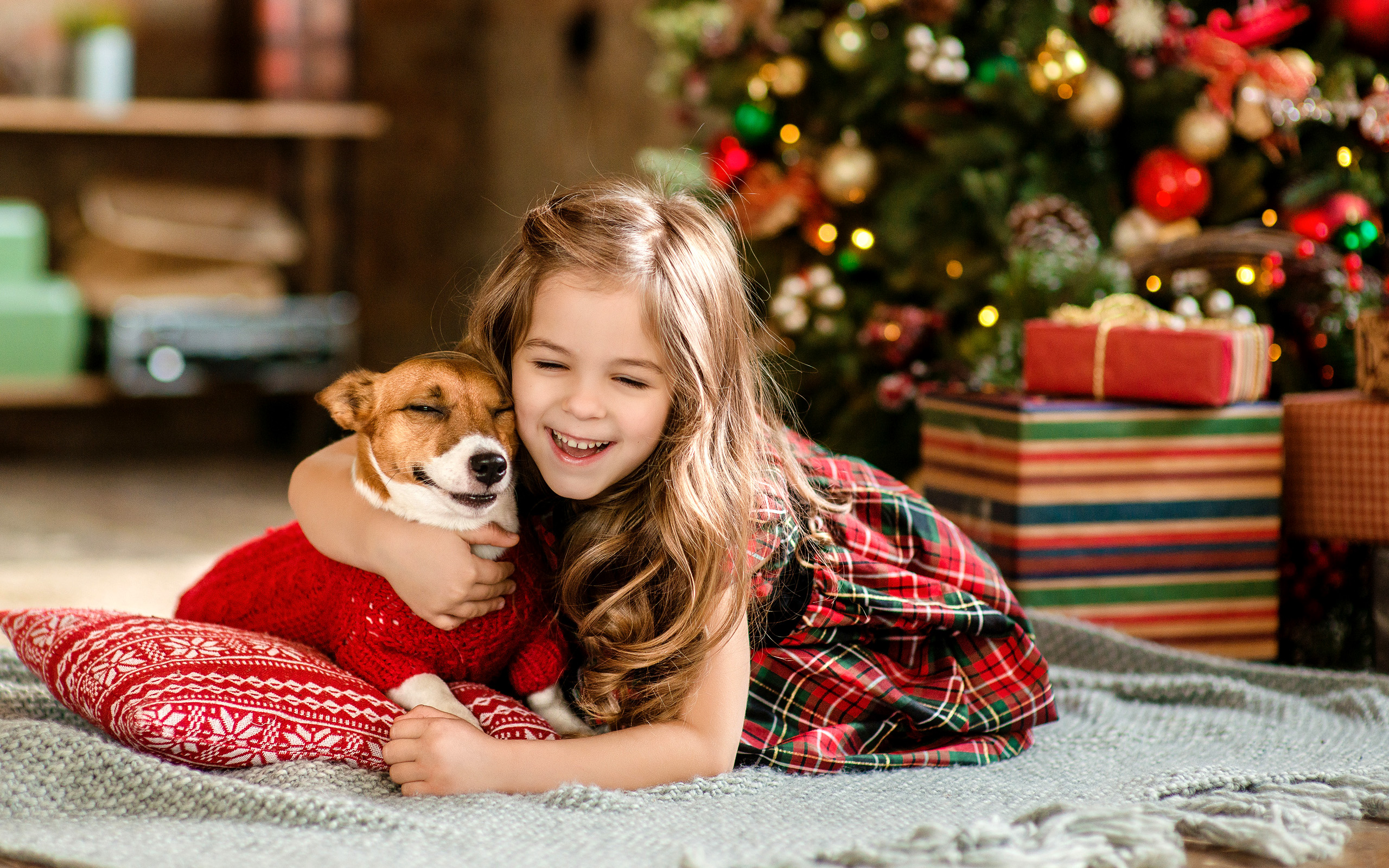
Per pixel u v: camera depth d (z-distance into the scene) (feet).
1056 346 6.82
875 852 3.62
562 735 4.60
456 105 17.60
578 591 4.66
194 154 17.10
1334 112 7.65
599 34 14.53
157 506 12.73
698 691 4.46
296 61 16.92
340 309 16.96
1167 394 6.51
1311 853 3.92
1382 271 8.03
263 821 3.96
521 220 4.84
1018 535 6.44
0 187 16.35
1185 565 6.63
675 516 4.42
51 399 15.28
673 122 11.39
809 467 5.18
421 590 4.28
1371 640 7.06
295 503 4.72
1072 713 5.63
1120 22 8.01
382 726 4.43
